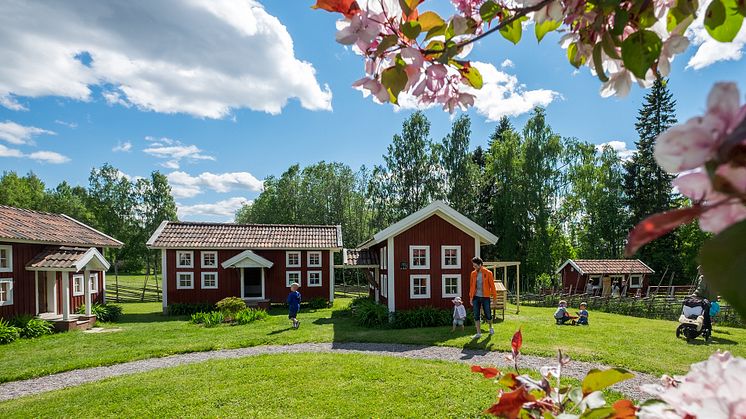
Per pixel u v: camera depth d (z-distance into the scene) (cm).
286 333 1120
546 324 1197
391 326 1192
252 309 1623
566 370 674
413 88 97
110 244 1847
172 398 573
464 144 3173
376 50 91
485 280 968
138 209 4766
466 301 1292
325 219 4391
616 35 79
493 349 841
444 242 1299
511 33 110
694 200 46
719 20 75
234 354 880
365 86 98
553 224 3391
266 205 4750
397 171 3328
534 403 106
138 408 542
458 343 898
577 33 101
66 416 528
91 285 1688
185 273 1881
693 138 41
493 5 99
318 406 530
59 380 730
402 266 1273
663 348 834
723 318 1307
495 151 3148
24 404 582
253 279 2395
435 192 3206
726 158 40
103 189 4759
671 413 73
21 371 772
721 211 45
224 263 1861
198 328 1299
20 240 1253
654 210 2908
